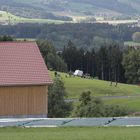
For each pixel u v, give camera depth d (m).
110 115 127.06
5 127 75.56
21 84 119.50
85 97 140.25
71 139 57.94
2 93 118.50
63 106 157.75
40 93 121.50
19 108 119.69
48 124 78.81
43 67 125.38
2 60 125.75
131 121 78.75
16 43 131.50
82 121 78.69
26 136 62.03
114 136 59.75
